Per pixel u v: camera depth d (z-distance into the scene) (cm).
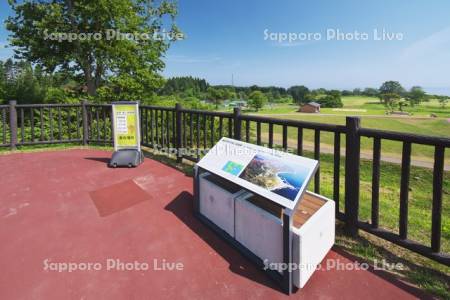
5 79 1259
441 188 169
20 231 235
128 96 1056
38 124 821
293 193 170
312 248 171
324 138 1543
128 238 225
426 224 263
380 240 219
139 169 411
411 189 722
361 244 213
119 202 295
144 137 537
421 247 182
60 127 587
